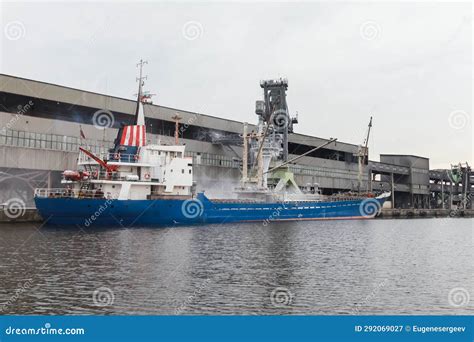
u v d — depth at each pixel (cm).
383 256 3250
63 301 1792
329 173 10681
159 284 2105
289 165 8688
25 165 5691
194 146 7956
